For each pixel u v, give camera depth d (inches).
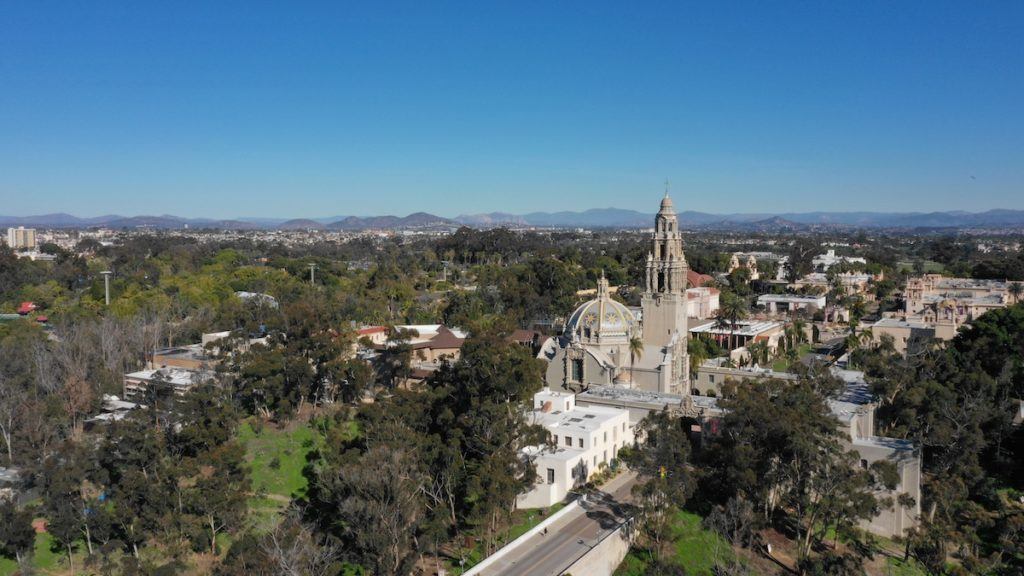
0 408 4579.2
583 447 4279.0
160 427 4315.9
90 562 3479.3
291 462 4407.0
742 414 3715.6
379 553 3144.7
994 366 5536.4
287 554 3041.3
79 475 3631.9
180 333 7549.2
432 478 3690.9
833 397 4717.0
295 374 4918.8
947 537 3511.3
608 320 5408.5
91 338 6382.9
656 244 5526.6
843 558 3329.2
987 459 4643.2
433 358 6643.7
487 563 3193.9
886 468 3550.7
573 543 3417.8
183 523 3548.2
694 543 3641.7
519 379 3875.5
